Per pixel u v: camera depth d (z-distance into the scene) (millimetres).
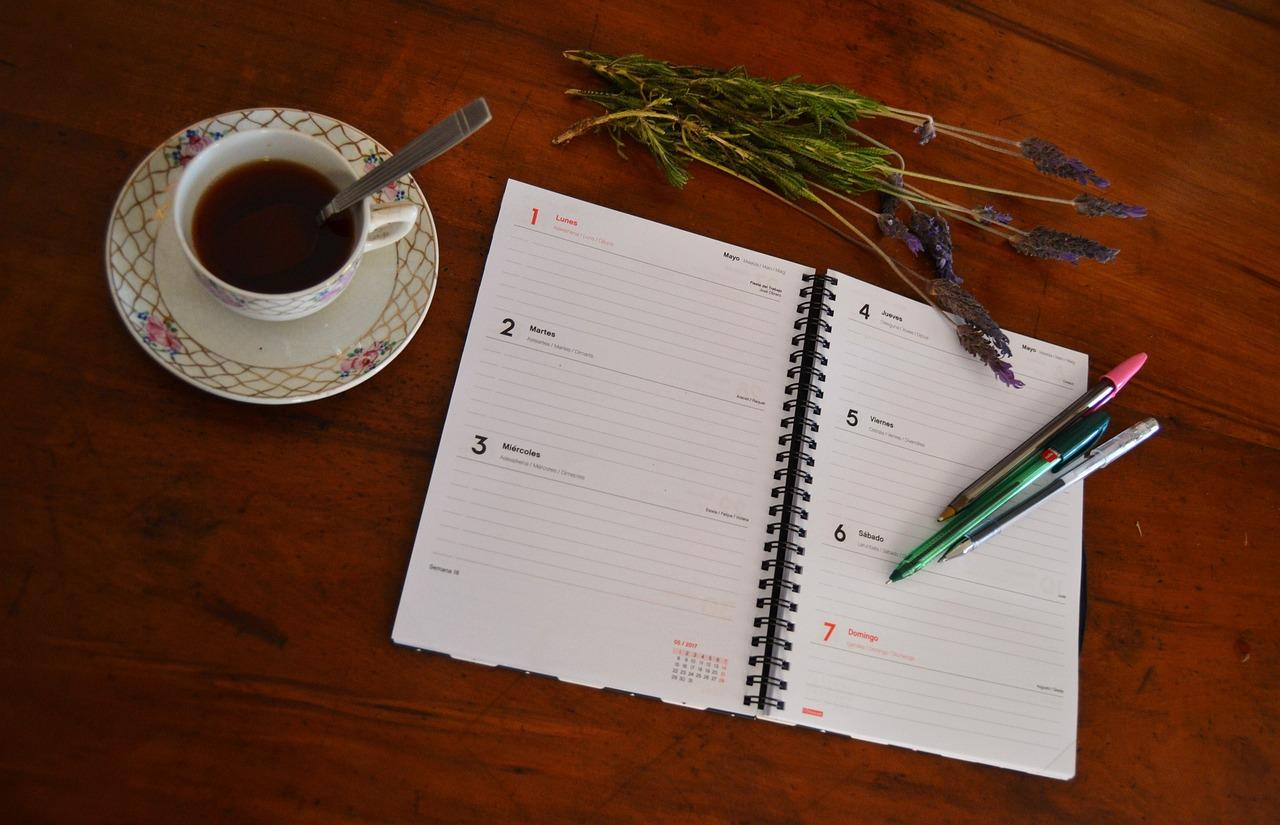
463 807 638
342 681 637
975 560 718
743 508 690
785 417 708
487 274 686
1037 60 806
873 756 684
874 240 755
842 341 725
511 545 659
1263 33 848
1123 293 782
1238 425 778
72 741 609
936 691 695
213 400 648
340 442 657
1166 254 796
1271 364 794
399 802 632
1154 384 771
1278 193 824
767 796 667
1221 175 818
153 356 624
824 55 770
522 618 653
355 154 664
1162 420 767
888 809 678
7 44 663
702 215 729
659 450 686
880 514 709
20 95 659
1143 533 748
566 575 662
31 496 625
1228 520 762
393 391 668
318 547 646
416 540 650
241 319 640
